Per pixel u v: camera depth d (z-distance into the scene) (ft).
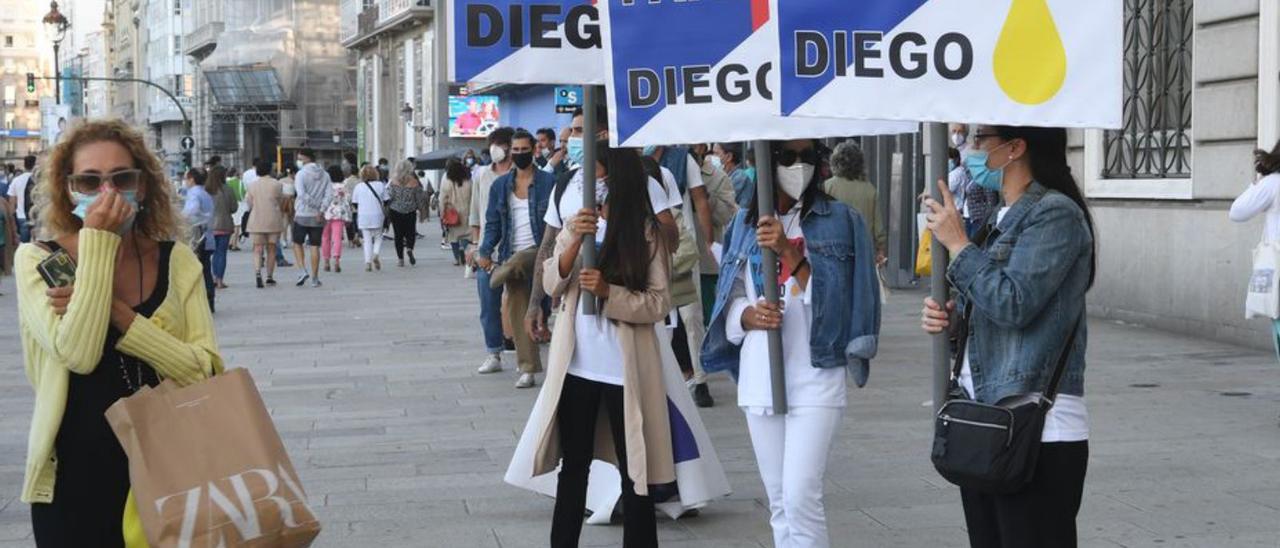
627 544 18.20
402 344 45.37
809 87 14.11
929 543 20.40
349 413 32.09
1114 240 47.42
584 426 18.31
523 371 35.55
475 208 47.14
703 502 19.39
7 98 570.05
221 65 275.80
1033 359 12.82
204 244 57.36
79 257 11.73
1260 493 23.08
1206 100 42.63
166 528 11.53
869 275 16.53
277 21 273.33
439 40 191.21
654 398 18.21
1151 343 42.06
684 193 31.45
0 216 69.51
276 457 11.94
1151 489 23.43
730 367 17.66
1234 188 41.60
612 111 16.76
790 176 16.51
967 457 12.85
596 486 21.88
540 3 19.02
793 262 16.53
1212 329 42.70
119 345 12.09
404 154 218.38
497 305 38.09
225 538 11.62
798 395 16.61
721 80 16.47
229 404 11.93
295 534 11.91
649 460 18.12
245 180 105.60
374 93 236.84
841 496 23.29
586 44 19.02
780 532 17.11
